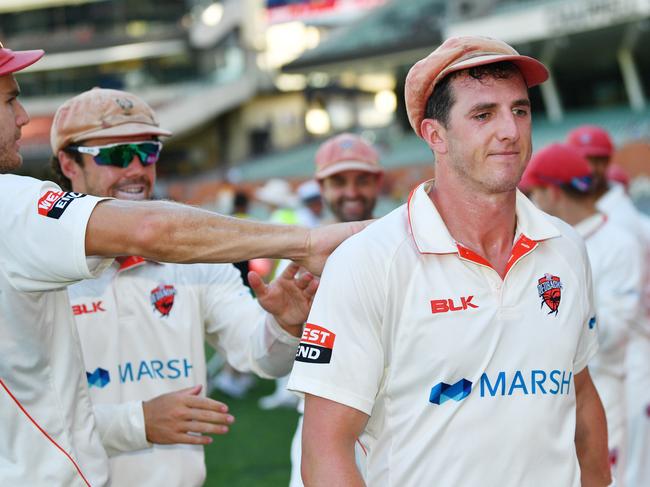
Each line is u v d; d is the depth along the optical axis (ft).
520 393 6.31
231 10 124.47
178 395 8.15
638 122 78.23
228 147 127.24
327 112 121.39
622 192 15.08
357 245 6.42
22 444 6.57
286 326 8.08
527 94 6.40
